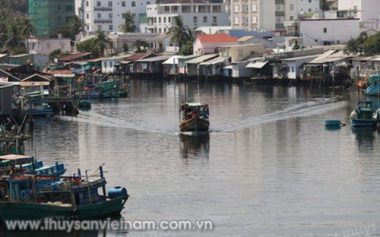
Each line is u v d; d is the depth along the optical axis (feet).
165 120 521.24
